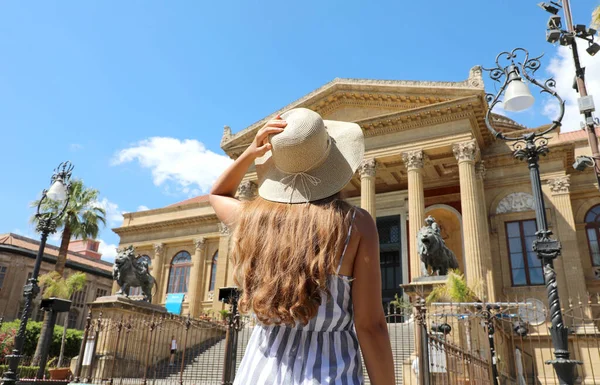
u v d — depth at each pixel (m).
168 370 16.86
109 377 14.64
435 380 7.24
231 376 8.41
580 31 8.02
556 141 26.23
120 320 15.13
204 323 19.53
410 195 23.64
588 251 25.03
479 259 20.86
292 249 1.37
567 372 6.13
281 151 1.49
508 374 15.74
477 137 25.64
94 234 30.02
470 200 22.08
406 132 25.12
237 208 1.66
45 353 12.52
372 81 26.41
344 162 1.55
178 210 40.12
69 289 26.92
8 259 39.44
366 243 1.43
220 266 33.28
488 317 10.21
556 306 6.55
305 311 1.31
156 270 38.88
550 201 24.83
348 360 1.33
